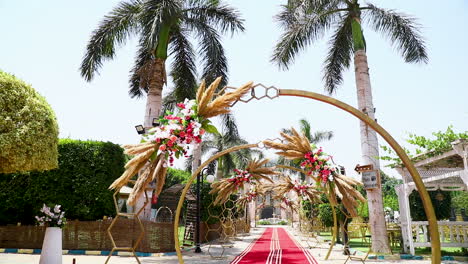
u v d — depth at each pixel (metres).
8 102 5.81
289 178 14.41
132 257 8.55
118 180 4.13
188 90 12.70
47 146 6.34
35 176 9.89
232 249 11.01
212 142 24.45
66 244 9.36
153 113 10.52
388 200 23.53
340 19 12.33
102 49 11.40
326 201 15.12
